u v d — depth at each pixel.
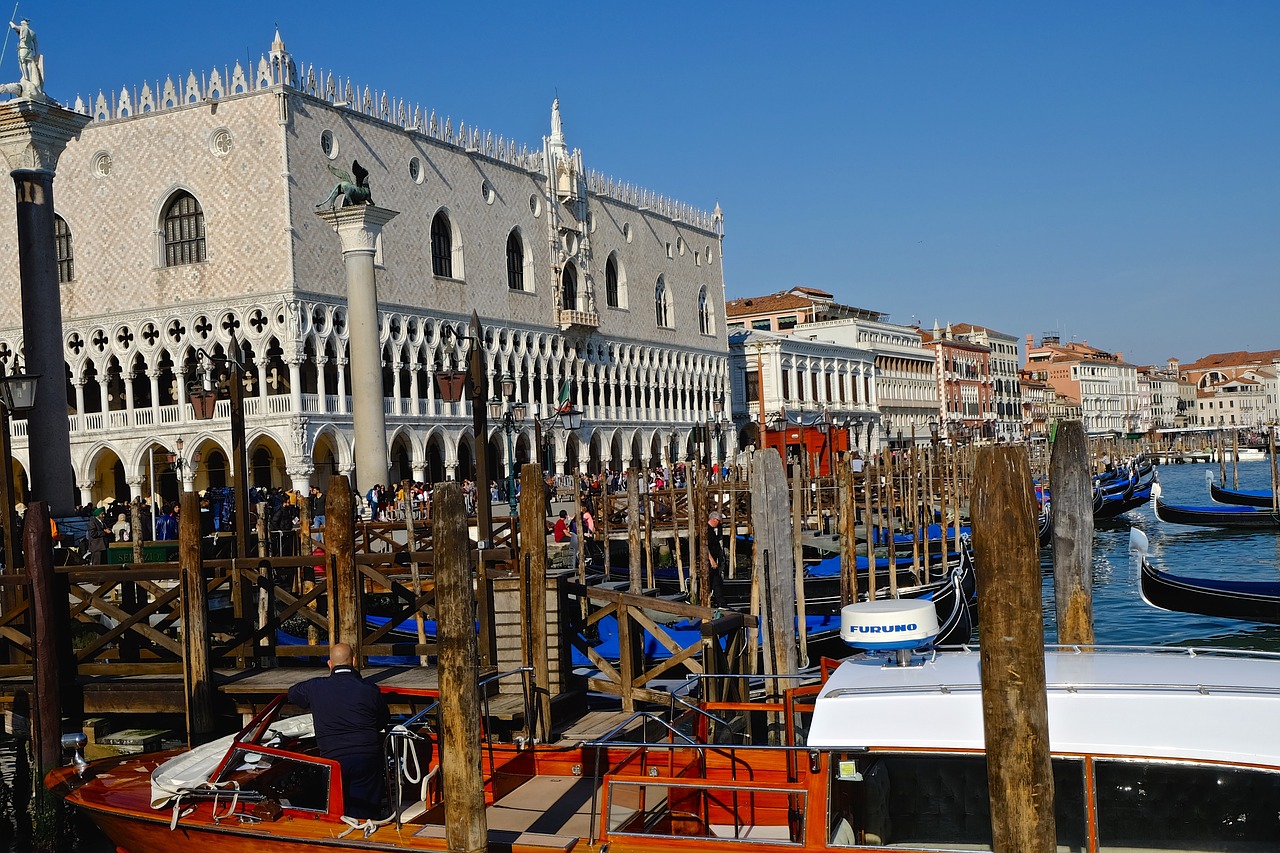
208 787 11.76
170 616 17.69
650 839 10.02
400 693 14.34
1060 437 13.82
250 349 54.16
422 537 28.58
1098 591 37.22
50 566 15.55
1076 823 8.71
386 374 59.84
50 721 15.39
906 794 9.18
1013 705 8.34
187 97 54.06
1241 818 8.47
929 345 137.12
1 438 17.47
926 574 30.14
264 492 36.69
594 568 33.44
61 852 14.56
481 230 65.56
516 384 67.81
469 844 10.20
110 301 55.66
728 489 35.31
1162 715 8.82
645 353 83.50
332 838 10.90
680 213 89.62
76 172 56.41
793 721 11.73
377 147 57.72
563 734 14.36
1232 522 51.41
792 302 123.94
